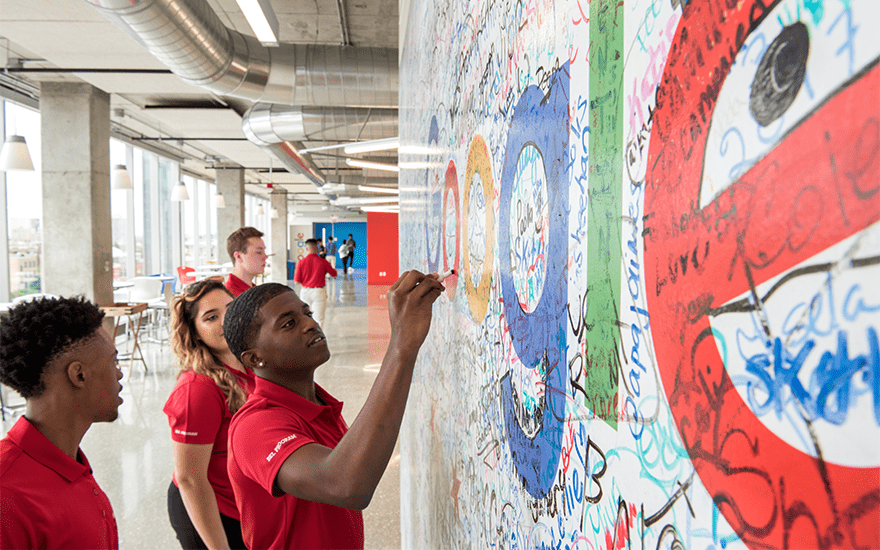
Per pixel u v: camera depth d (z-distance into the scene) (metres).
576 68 0.42
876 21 0.15
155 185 12.45
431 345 1.43
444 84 1.17
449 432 1.11
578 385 0.42
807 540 0.18
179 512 1.70
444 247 1.18
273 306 1.09
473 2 0.85
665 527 0.28
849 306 0.16
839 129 0.16
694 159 0.25
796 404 0.18
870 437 0.15
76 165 6.75
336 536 1.13
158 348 8.07
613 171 0.35
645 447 0.31
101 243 7.01
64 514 0.98
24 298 5.96
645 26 0.30
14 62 6.28
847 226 0.16
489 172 0.74
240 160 12.36
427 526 1.51
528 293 0.56
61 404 1.04
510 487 0.64
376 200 13.11
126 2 2.75
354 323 10.19
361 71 4.69
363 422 0.77
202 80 4.16
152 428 4.47
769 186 0.19
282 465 0.87
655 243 0.29
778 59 0.19
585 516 0.40
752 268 0.21
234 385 1.64
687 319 0.26
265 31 3.27
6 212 7.19
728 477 0.22
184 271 11.03
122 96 7.80
